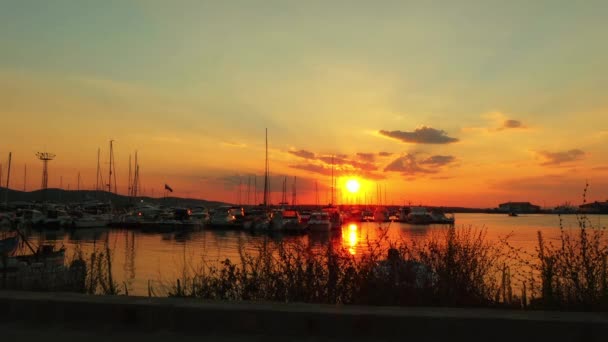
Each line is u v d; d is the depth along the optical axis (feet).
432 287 26.99
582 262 26.03
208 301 21.50
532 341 18.45
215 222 245.04
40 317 21.44
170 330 20.35
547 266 27.53
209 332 20.10
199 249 143.84
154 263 103.30
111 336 19.77
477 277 28.89
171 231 231.30
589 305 24.77
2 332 20.25
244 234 213.46
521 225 276.00
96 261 51.42
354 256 29.30
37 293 22.93
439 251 28.71
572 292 26.27
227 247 150.30
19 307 21.61
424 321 19.02
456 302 26.61
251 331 19.95
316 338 19.38
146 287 66.28
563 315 19.13
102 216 246.88
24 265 48.98
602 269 25.53
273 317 19.88
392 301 26.48
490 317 18.78
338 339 19.24
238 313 20.11
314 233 208.64
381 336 19.15
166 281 53.01
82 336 19.79
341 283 27.86
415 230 227.81
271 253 31.30
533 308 26.20
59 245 153.69
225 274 31.04
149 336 19.76
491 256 31.81
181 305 20.67
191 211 288.71
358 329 19.30
